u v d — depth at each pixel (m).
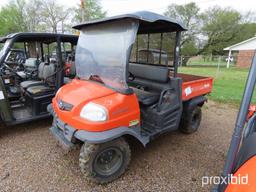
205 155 3.07
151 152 3.12
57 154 2.98
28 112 3.88
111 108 2.20
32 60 4.74
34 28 25.97
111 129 2.22
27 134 3.61
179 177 2.55
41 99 3.72
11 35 3.62
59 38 3.94
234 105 5.79
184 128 3.72
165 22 2.50
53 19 26.39
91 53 2.73
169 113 2.91
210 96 6.61
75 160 2.84
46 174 2.55
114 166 2.45
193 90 3.40
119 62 2.33
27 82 4.22
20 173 2.55
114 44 2.41
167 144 3.39
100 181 2.36
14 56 5.11
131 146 3.23
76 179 2.47
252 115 2.07
